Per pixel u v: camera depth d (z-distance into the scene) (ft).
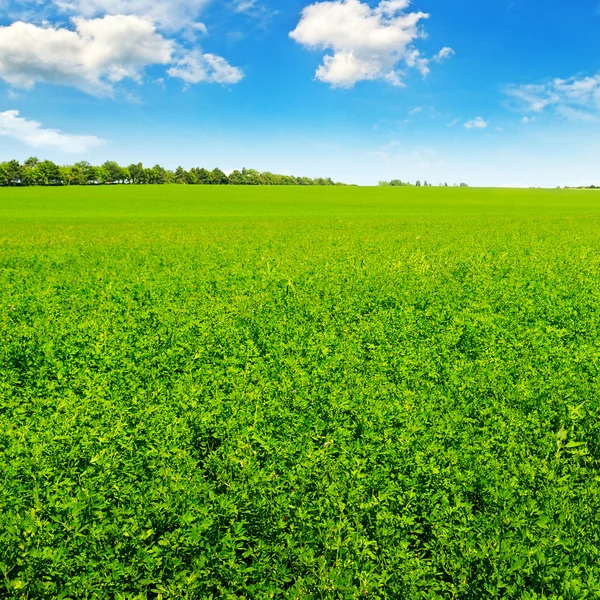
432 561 14.30
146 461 18.31
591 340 31.22
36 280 53.78
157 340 31.91
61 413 22.15
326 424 21.24
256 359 28.63
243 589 13.64
